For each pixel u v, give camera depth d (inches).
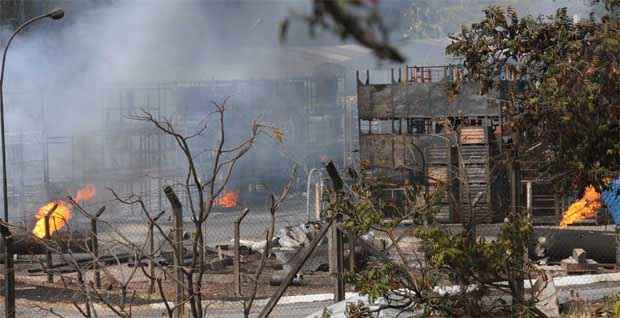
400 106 2925.7
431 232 765.9
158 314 1373.0
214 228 2787.9
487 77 924.6
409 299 843.4
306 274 1854.1
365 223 824.9
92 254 821.2
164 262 1760.6
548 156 890.7
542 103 831.7
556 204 2456.9
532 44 880.9
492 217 1206.3
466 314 781.3
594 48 861.8
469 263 762.8
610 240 1882.4
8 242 1054.4
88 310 788.6
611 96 824.3
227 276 1825.8
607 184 891.4
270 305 1060.5
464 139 2650.1
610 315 930.1
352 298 1011.3
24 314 1401.3
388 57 137.4
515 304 786.8
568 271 1807.3
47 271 908.0
